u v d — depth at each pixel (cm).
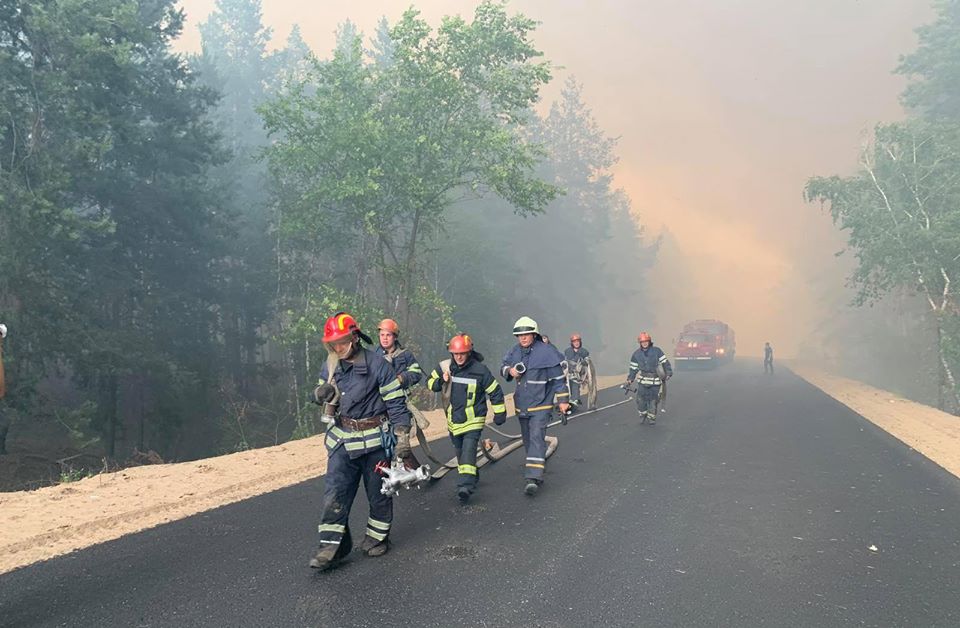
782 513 642
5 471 1709
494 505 670
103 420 2408
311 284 3152
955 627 386
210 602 415
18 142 1858
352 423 484
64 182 1750
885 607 414
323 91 2202
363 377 481
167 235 2641
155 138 2569
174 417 2561
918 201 2683
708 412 1577
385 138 2116
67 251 2070
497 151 2286
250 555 507
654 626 383
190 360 2752
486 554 512
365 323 2017
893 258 2686
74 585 444
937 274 2683
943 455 986
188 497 695
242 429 2486
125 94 2130
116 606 409
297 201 2395
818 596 431
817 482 787
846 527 595
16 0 1792
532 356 738
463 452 687
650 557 507
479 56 2302
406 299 2391
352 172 2173
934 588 446
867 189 2869
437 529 582
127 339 2183
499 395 695
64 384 3114
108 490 729
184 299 2886
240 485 761
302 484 776
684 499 698
